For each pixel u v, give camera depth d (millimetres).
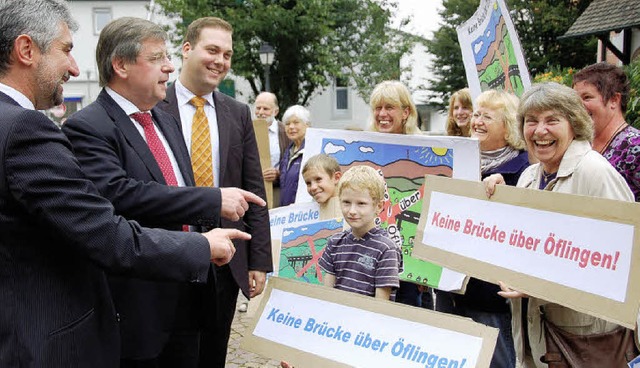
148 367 2652
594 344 2250
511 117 3148
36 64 1785
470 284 3043
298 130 5688
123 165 2412
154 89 2461
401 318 2244
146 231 1857
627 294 1937
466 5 23719
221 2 18594
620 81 3094
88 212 1694
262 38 18891
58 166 1667
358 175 2854
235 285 3201
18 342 1630
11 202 1636
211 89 3088
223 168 3094
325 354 2367
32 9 1767
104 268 1751
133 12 24922
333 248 3012
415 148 3350
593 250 2049
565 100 2297
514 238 2316
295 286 2588
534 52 19922
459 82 25016
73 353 1732
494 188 2430
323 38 19531
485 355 2000
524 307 2488
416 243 2717
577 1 19312
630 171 2922
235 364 4395
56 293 1714
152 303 2408
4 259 1640
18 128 1625
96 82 24703
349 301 2400
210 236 1997
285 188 5578
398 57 20719
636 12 10188
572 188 2283
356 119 24078
